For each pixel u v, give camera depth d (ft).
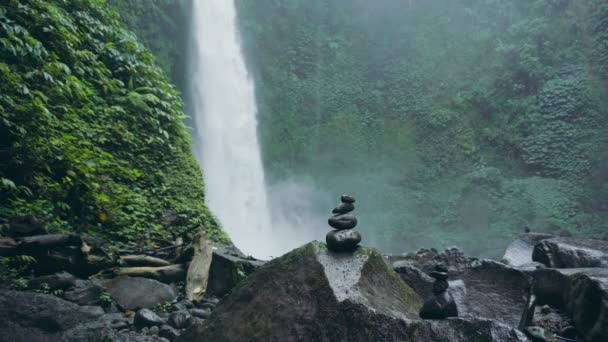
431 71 101.50
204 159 70.54
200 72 73.15
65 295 15.29
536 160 85.66
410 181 94.12
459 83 98.43
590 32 88.02
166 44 65.51
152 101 31.09
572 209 77.71
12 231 17.12
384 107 102.17
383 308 9.96
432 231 86.38
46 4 28.14
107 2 53.57
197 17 73.67
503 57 95.20
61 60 28.19
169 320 14.73
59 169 22.74
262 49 95.09
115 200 24.06
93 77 30.22
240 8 90.89
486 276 14.38
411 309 10.65
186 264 18.76
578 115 85.30
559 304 14.46
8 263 16.07
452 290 13.84
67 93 26.78
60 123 24.86
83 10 32.48
